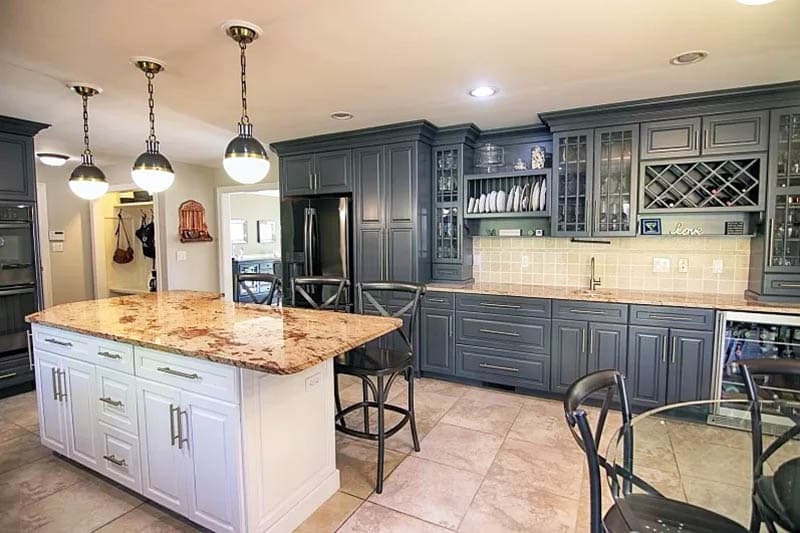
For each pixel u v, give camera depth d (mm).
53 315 2580
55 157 5062
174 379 1934
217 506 1847
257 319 2449
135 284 6848
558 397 3504
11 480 2369
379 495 2234
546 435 2885
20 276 3740
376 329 2189
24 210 3748
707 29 2078
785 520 1422
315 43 2209
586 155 3457
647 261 3617
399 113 3492
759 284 3053
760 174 2959
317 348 1812
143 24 1995
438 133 4016
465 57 2395
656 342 3100
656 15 1945
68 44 2199
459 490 2275
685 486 1930
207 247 6113
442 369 3904
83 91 2863
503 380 3654
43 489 2285
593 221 3461
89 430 2350
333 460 2258
